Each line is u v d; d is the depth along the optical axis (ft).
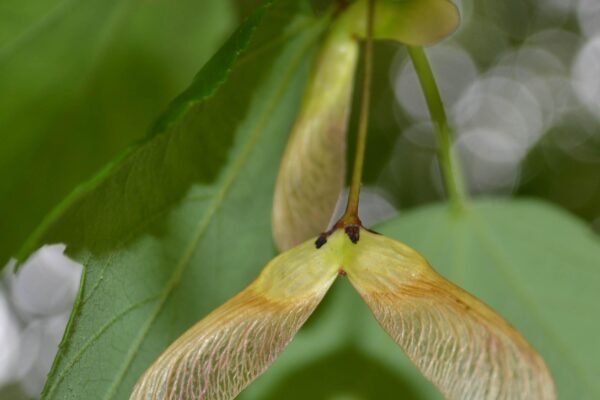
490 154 3.22
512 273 0.78
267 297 0.62
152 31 0.74
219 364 0.61
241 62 0.71
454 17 0.69
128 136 0.74
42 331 2.87
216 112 0.70
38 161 0.73
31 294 2.76
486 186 3.18
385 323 0.62
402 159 2.79
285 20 0.72
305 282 0.63
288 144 0.71
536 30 3.04
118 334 0.66
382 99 2.62
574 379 0.77
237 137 0.71
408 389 0.77
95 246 0.65
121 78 0.74
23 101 0.73
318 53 0.71
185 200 0.69
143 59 0.74
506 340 0.61
